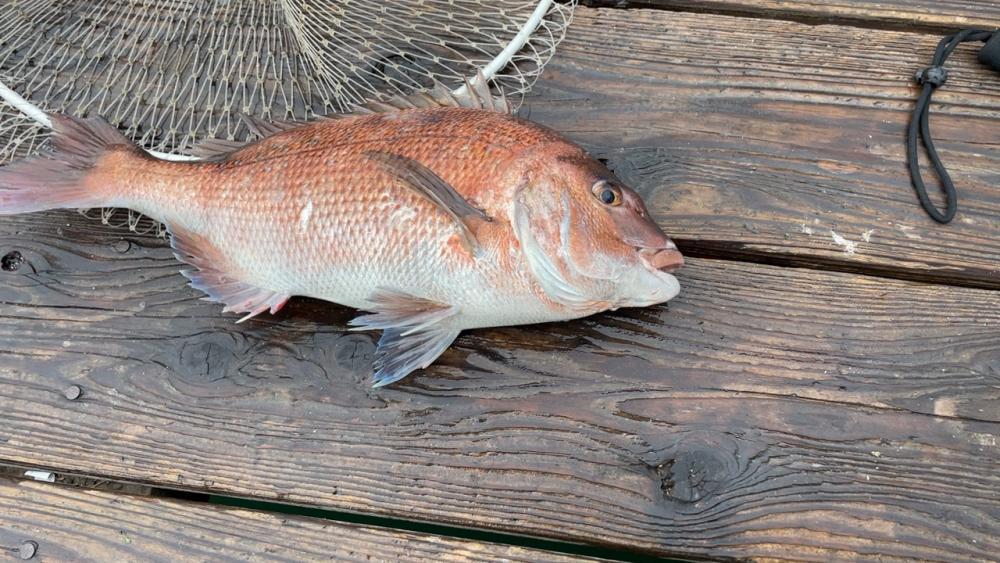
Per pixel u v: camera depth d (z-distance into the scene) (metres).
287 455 0.66
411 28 0.73
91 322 0.69
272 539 0.65
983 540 0.63
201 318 0.69
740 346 0.67
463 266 0.62
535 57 0.72
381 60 0.73
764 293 0.68
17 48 0.73
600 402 0.66
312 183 0.63
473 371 0.67
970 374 0.66
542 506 0.64
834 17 0.75
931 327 0.67
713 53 0.74
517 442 0.65
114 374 0.68
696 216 0.70
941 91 0.72
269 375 0.67
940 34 0.75
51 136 0.67
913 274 0.69
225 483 0.66
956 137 0.72
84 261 0.70
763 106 0.73
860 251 0.69
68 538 0.65
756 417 0.66
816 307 0.68
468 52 0.73
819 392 0.66
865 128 0.72
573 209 0.62
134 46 0.74
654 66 0.74
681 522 0.64
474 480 0.65
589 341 0.67
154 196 0.65
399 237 0.62
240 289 0.66
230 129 0.72
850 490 0.64
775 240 0.70
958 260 0.69
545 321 0.65
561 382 0.66
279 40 0.74
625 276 0.62
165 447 0.67
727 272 0.69
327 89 0.73
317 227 0.63
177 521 0.65
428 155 0.62
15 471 0.67
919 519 0.63
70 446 0.67
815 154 0.71
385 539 0.64
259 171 0.64
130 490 0.67
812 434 0.65
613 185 0.63
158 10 0.74
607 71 0.74
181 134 0.73
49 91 0.73
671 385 0.66
